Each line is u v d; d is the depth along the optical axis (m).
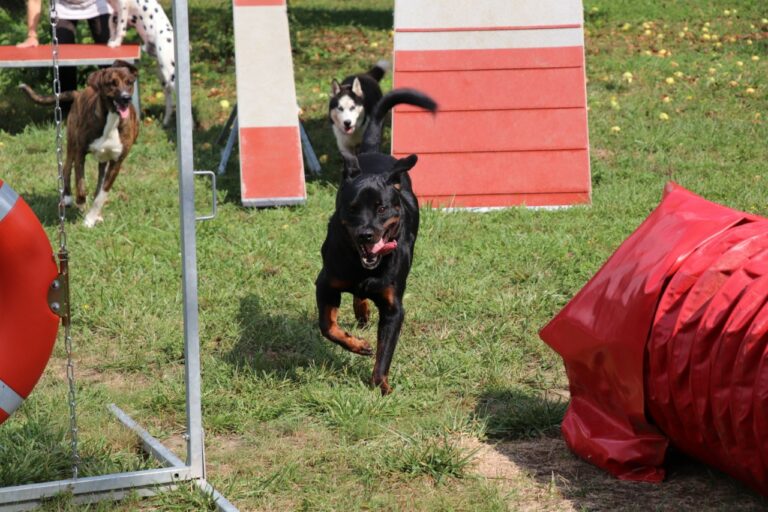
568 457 4.79
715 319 3.98
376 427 5.05
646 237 4.62
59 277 4.22
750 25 19.33
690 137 11.66
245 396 5.46
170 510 4.28
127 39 15.88
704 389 3.99
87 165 10.80
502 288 7.20
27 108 13.55
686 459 4.72
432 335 6.33
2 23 18.05
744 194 9.34
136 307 6.81
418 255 7.79
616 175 10.27
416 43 9.62
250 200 9.21
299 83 15.55
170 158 11.16
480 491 4.39
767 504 4.27
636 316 4.30
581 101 9.53
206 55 17.55
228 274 7.48
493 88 9.57
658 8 21.89
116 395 5.50
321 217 8.97
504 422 5.08
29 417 5.07
